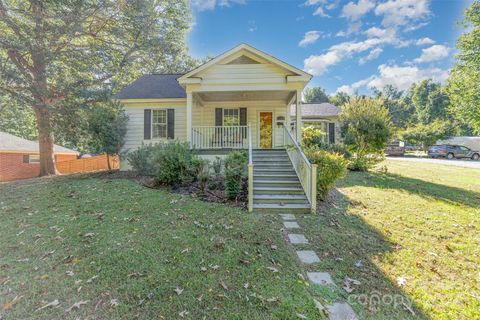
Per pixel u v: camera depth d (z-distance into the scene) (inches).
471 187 354.0
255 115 499.8
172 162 311.4
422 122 1738.4
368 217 226.2
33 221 203.9
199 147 422.0
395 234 189.0
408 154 1239.5
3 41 408.2
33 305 107.0
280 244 168.4
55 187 322.7
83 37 557.0
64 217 210.7
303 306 107.5
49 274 130.0
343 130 534.0
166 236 172.2
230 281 124.5
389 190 331.9
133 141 474.3
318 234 187.9
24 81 422.6
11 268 136.2
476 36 671.8
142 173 386.0
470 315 104.5
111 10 503.2
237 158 279.7
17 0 446.3
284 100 498.0
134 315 101.0
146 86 515.8
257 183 298.8
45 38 444.8
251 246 162.2
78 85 482.3
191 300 110.0
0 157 634.8
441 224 208.5
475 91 665.0
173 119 472.7
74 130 483.8
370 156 515.5
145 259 143.3
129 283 121.7
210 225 193.3
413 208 252.5
